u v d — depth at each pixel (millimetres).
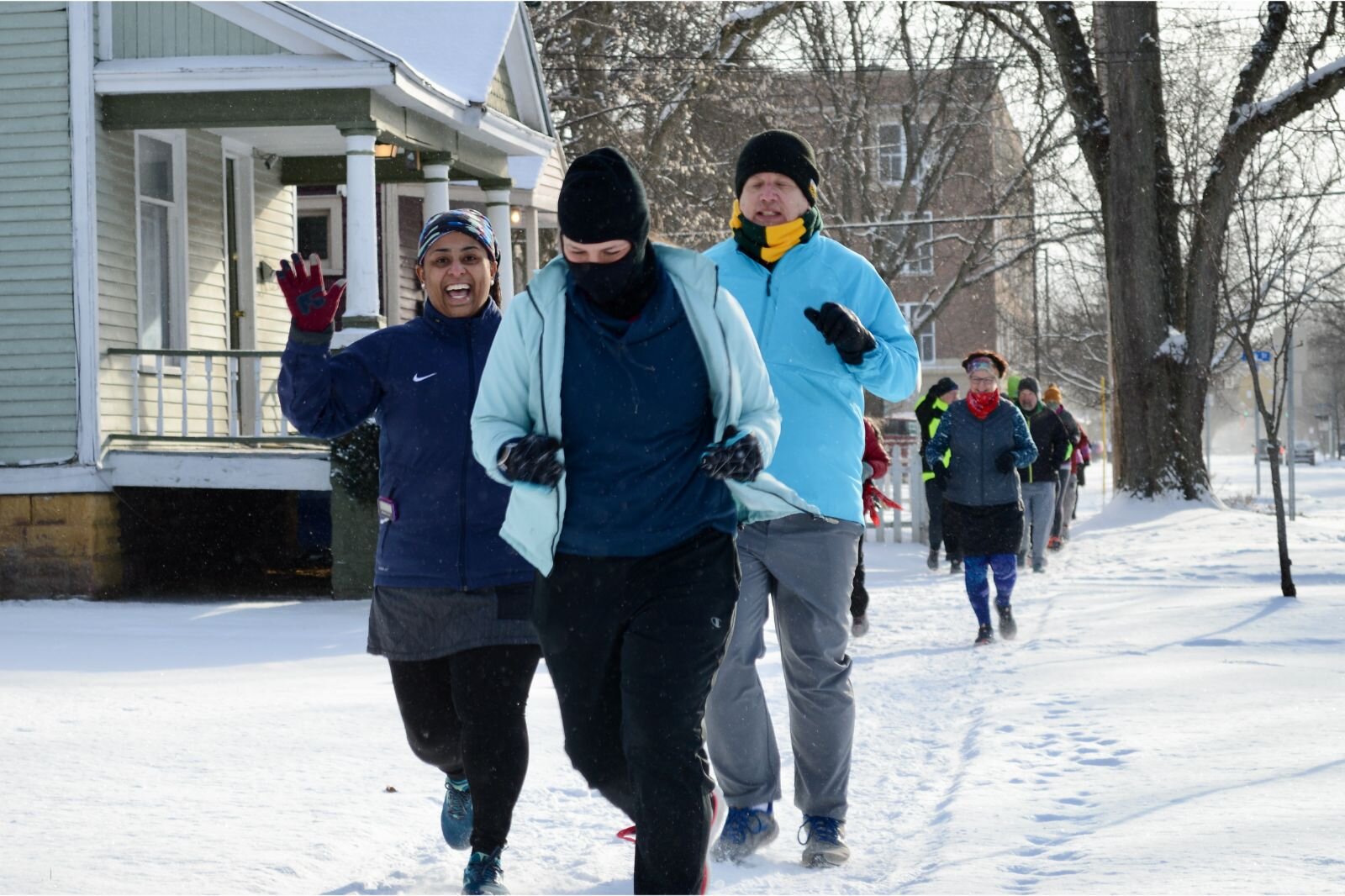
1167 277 27406
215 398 18875
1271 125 25969
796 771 5609
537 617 4496
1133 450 27422
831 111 45250
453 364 5426
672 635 4301
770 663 10594
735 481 4434
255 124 16531
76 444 16328
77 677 10180
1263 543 20531
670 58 35344
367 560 15984
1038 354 53656
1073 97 28891
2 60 16500
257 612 14695
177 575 17984
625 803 4609
